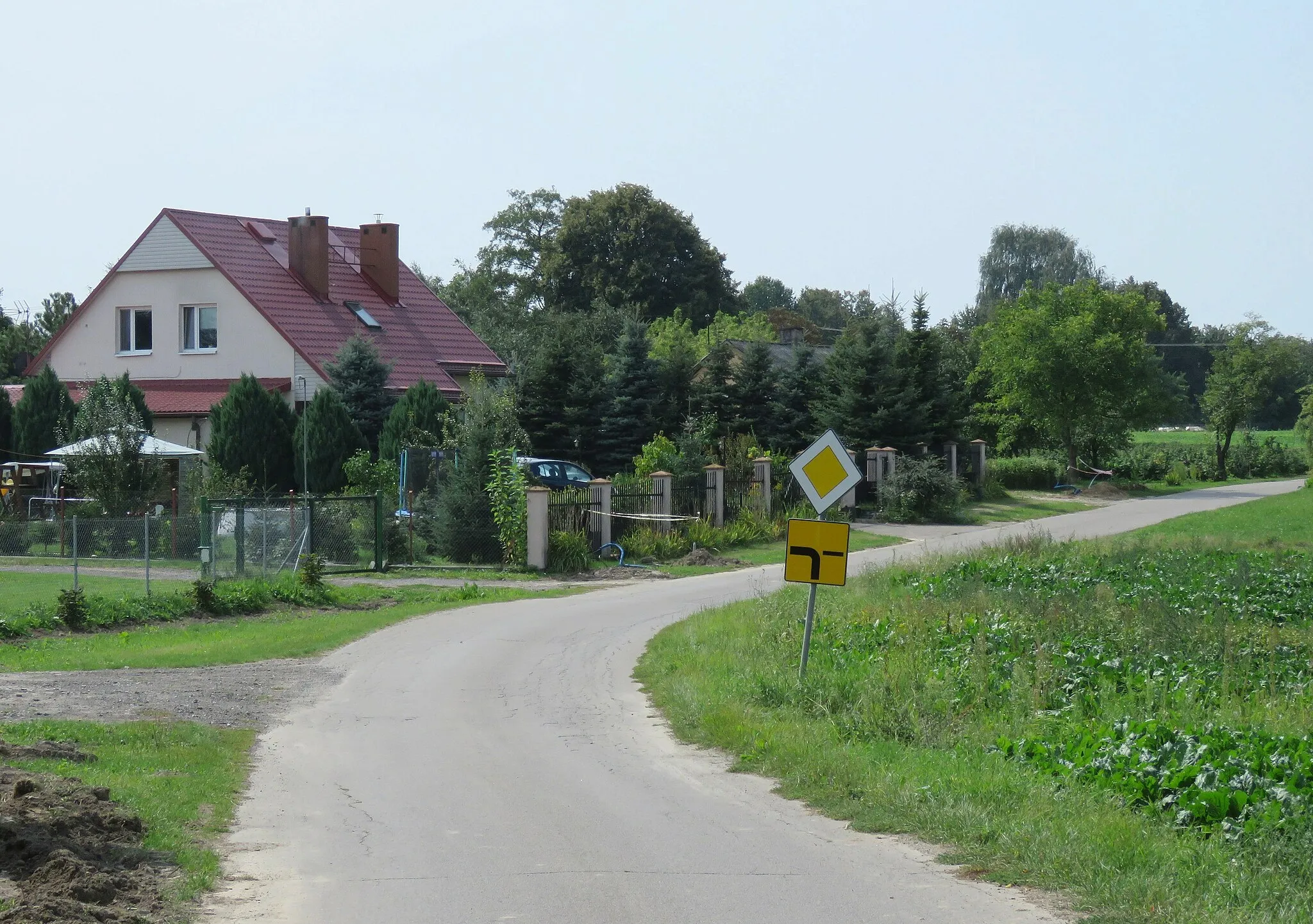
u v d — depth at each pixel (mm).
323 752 10578
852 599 19203
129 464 30625
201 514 26766
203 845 7367
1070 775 8359
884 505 39438
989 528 37125
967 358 64625
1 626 18188
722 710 11430
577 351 41500
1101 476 57562
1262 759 7938
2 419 37406
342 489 33062
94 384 34500
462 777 9523
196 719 11969
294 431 35500
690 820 8062
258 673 15062
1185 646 13688
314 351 40625
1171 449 73062
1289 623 16125
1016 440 62594
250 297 41031
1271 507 42156
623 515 29906
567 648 17141
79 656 16375
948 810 7688
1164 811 7500
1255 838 6629
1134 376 55094
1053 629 14555
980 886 6469
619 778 9445
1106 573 21141
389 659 16188
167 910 6027
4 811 6996
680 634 17109
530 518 27328
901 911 6043
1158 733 8789
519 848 7391
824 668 13164
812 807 8430
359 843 7523
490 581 26031
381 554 27422
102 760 9430
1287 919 5621
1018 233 115625
